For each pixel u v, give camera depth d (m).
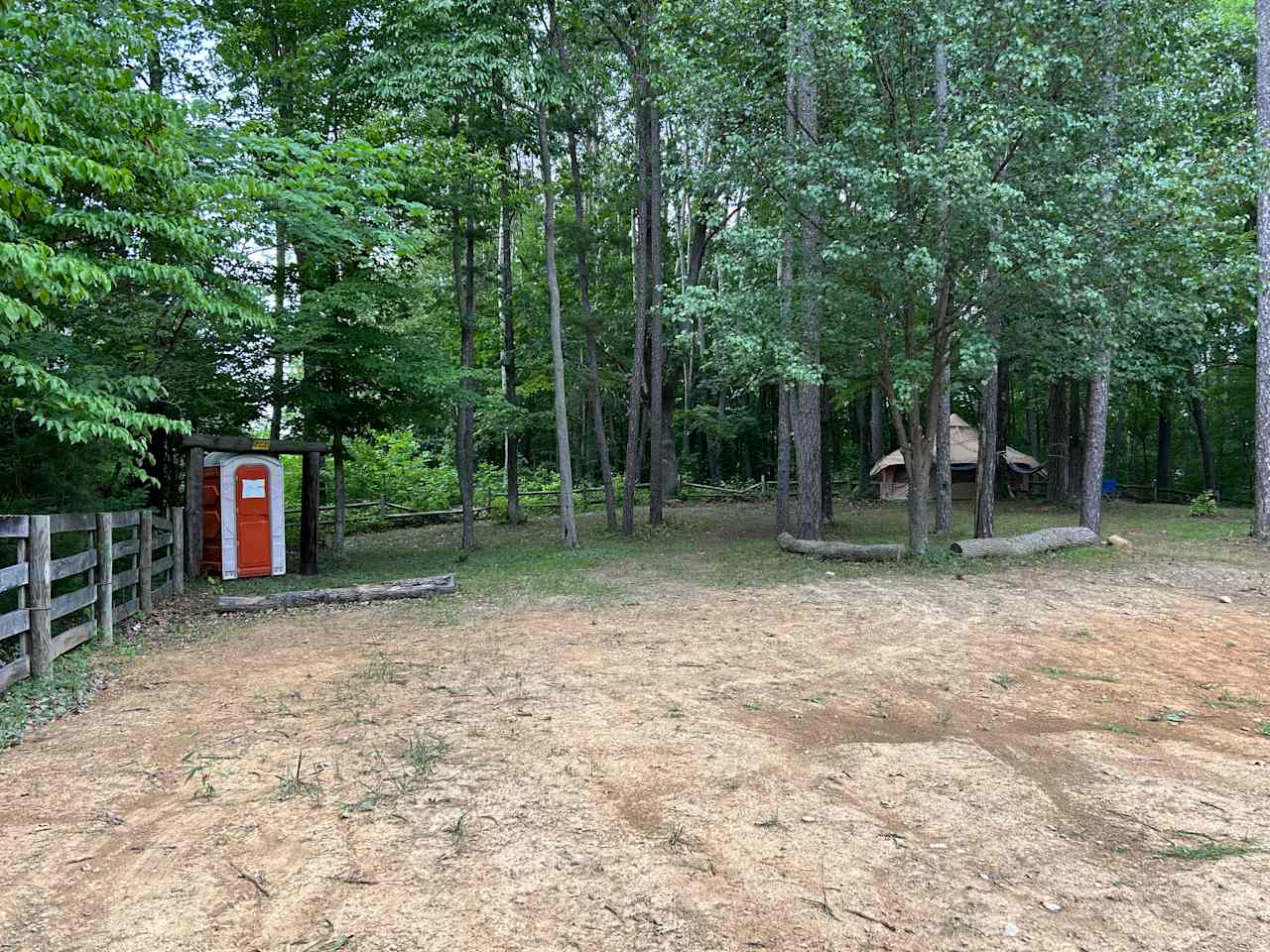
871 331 10.50
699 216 18.14
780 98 10.37
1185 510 20.11
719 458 35.00
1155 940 2.29
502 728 4.28
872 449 28.30
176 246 7.12
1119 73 9.77
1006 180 9.38
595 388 17.83
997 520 18.08
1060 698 4.89
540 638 6.77
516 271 23.94
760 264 10.53
